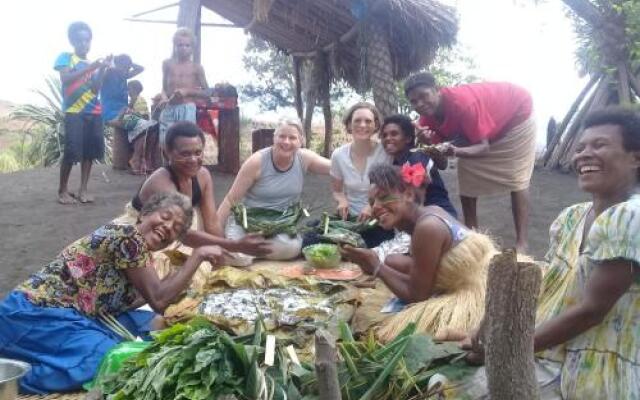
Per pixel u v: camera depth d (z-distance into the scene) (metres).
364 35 8.69
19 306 3.19
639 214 2.21
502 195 8.12
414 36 8.76
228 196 4.92
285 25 11.04
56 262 3.31
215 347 2.50
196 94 8.19
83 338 3.14
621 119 2.37
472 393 2.50
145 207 3.35
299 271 4.20
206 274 4.03
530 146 5.29
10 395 2.64
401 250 4.39
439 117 5.01
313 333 3.26
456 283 3.34
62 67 7.54
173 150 4.22
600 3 8.86
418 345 2.62
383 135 4.78
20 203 7.86
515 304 1.87
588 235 2.35
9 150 14.71
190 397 2.40
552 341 2.35
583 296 2.40
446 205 4.70
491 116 5.00
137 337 3.34
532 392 1.91
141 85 9.73
